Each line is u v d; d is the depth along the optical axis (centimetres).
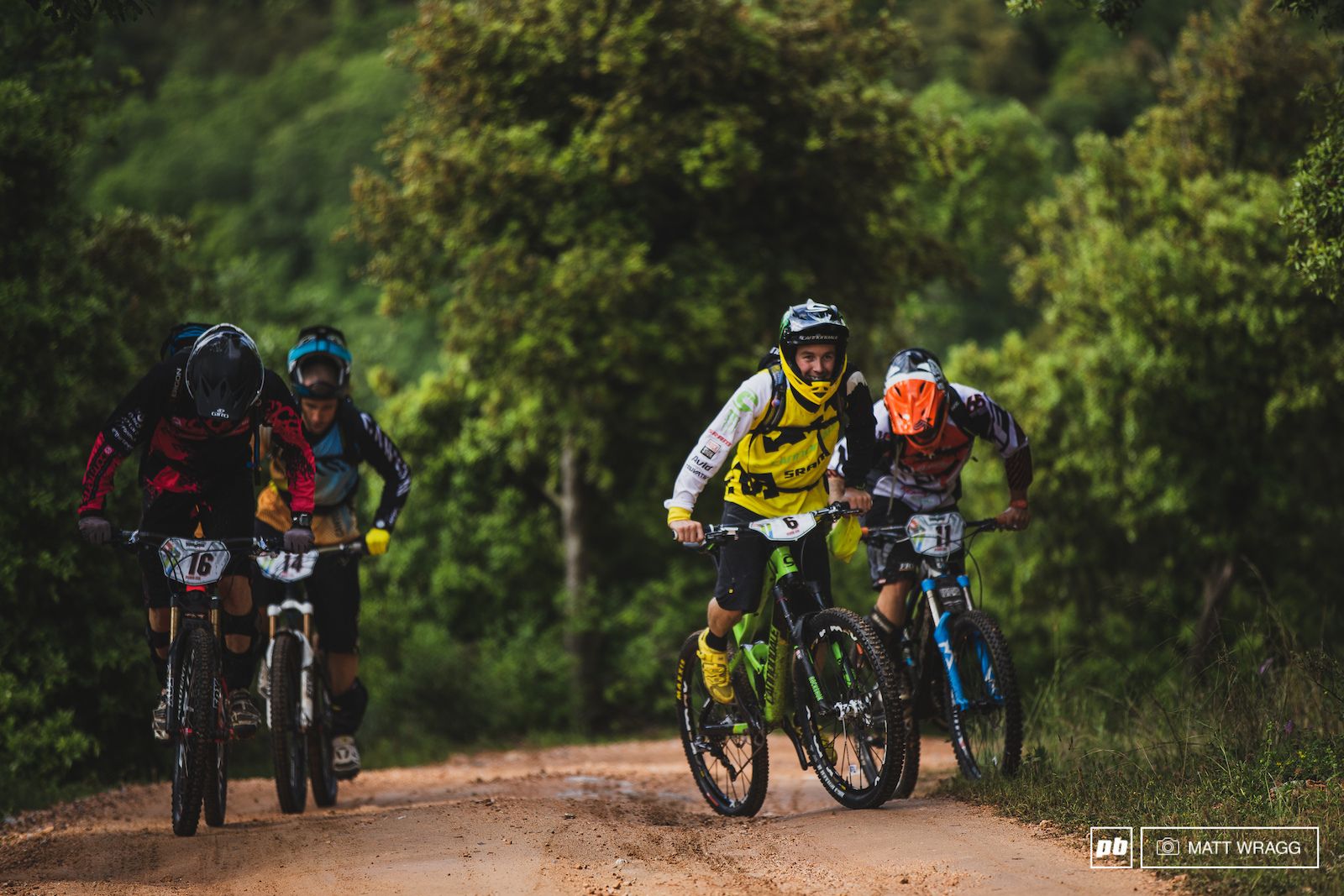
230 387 1573
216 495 1745
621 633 5278
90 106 3300
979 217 7900
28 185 3041
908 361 1808
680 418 5056
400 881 1347
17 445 2916
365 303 14950
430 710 4634
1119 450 4869
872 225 4659
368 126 17038
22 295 2836
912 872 1301
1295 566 4784
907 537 1869
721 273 4497
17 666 2883
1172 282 4462
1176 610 5009
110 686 3041
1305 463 4712
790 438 1642
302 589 2166
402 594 5316
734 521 1708
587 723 5072
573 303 4338
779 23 4672
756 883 1301
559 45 4500
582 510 5219
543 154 4438
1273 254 4331
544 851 1458
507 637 5297
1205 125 4884
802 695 1739
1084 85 13425
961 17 16450
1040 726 2247
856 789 1703
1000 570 5225
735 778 1873
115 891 1354
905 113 4881
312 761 2175
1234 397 4566
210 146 18525
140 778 3070
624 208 4650
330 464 2072
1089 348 4794
